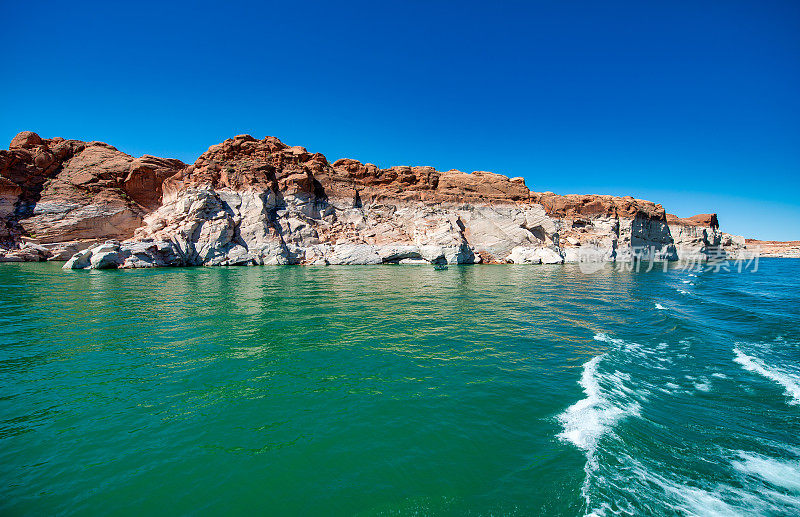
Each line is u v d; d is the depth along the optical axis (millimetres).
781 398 8180
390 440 6020
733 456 5848
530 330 13656
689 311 19172
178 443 5824
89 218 46969
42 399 7219
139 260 37094
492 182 61094
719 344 12617
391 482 5023
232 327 13031
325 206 51312
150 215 46000
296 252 44500
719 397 8164
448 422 6625
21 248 42344
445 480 5078
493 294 22266
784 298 25109
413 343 11555
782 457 5852
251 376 8547
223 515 4414
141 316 14617
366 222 51750
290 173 50062
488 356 10445
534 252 50719
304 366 9273
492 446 5902
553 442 6039
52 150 51562
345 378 8562
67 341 11078
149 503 4574
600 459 5590
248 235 43312
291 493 4797
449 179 60000
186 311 15688
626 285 29891
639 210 69812
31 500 4562
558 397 7777
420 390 7980
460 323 14500
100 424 6328
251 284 24812
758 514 4516
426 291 22906
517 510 4512
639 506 4609
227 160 49000
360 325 13750
